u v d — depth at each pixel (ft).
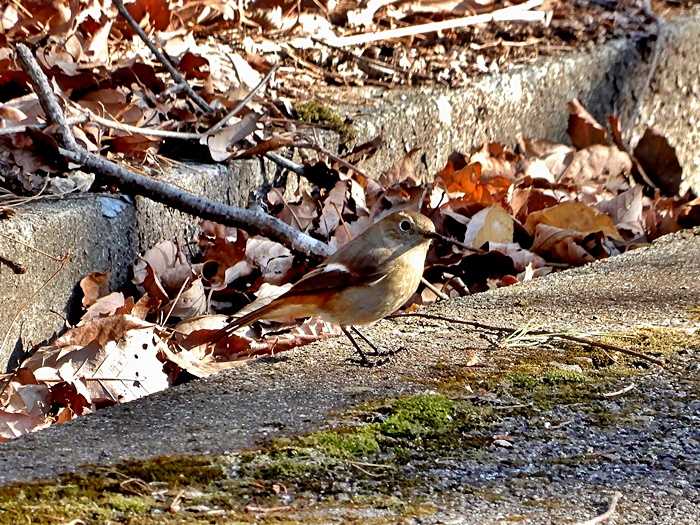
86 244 22.15
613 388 16.60
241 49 32.22
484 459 14.28
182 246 25.50
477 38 37.70
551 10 40.16
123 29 30.50
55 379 19.36
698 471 14.20
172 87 27.22
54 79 25.14
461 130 33.35
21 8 27.68
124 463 13.42
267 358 17.78
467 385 16.52
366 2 36.83
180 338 22.02
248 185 26.96
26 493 12.54
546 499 13.26
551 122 36.60
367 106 30.99
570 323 19.44
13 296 20.27
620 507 13.10
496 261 27.07
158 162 25.70
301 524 12.30
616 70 38.45
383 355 17.79
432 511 12.78
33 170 22.61
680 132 41.29
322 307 19.06
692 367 17.38
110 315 21.53
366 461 14.05
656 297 20.92
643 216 30.81
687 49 40.75
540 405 15.92
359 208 27.81
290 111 29.48
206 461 13.57
